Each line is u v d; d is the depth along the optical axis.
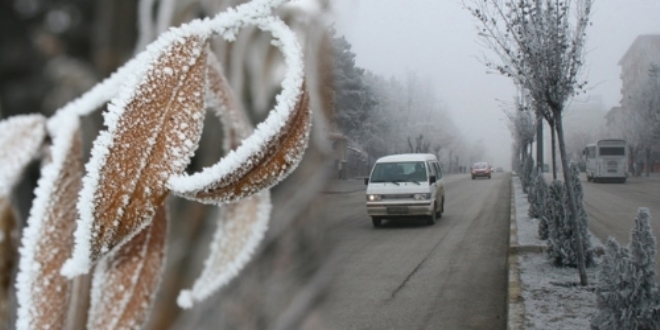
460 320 5.82
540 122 21.05
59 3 0.66
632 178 45.75
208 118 0.70
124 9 0.67
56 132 0.65
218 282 0.72
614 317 4.45
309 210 0.75
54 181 0.65
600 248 9.30
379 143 45.03
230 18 0.69
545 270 7.82
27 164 0.65
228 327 0.72
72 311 0.67
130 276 0.70
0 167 0.64
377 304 6.26
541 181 14.73
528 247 9.78
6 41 0.65
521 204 19.41
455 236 12.20
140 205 0.65
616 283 4.46
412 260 9.21
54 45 0.66
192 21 0.68
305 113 0.71
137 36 0.67
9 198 0.64
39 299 0.65
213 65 0.69
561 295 6.31
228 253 0.74
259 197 0.74
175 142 0.66
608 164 36.66
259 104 0.71
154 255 0.72
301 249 0.76
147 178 0.65
